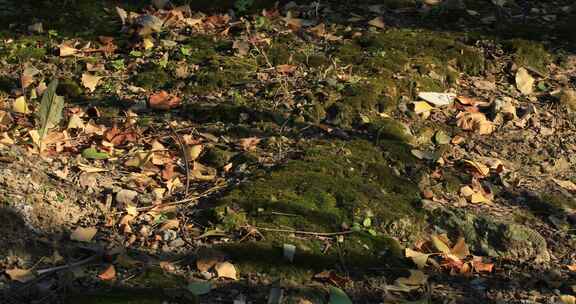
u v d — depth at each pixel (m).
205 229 4.07
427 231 4.25
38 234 3.88
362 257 4.01
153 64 5.45
